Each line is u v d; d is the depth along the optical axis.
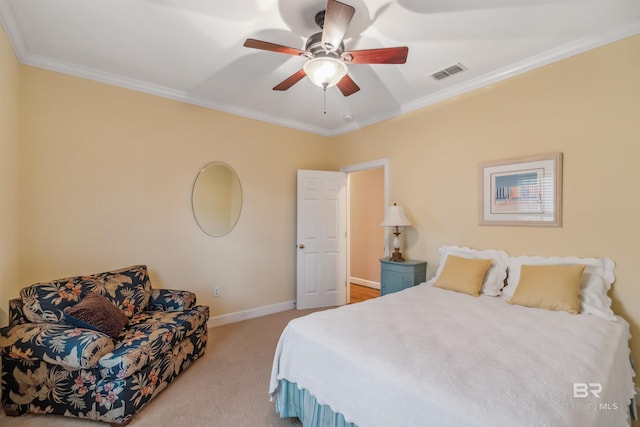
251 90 3.27
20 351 1.89
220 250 3.68
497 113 2.90
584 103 2.39
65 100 2.71
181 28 2.20
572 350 1.56
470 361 1.44
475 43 2.38
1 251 2.10
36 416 1.96
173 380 2.39
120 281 2.62
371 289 5.55
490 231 2.95
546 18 2.09
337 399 1.57
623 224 2.22
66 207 2.71
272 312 4.13
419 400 1.24
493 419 1.06
